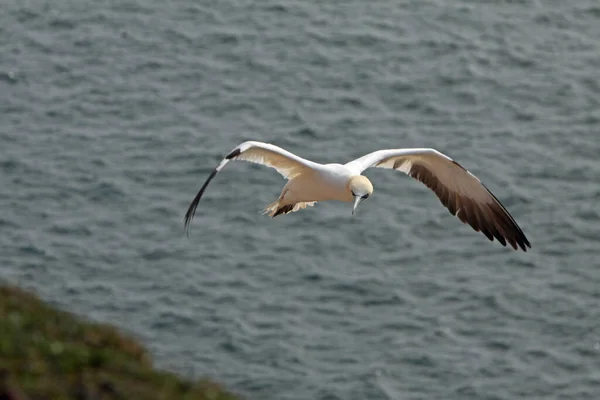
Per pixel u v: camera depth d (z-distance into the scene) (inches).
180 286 1456.7
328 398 1262.3
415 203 1672.0
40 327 570.3
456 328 1412.4
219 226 1592.0
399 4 2226.9
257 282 1477.6
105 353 542.0
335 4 2212.1
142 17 2139.5
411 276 1509.6
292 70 1995.6
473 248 1576.0
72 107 1859.0
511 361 1353.3
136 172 1700.3
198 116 1854.1
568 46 2114.9
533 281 1509.6
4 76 1927.9
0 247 1513.3
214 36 2084.2
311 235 1584.6
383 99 1931.6
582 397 1299.2
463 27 2159.2
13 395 469.4
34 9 2142.0
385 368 1325.0
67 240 1539.1
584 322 1428.4
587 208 1664.6
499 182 1722.4
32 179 1664.6
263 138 1798.7
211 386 572.4
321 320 1409.9
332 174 737.6
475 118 1895.9
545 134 1855.3
